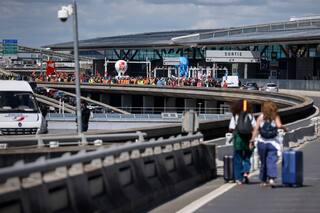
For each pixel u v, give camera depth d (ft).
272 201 58.18
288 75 552.00
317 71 518.37
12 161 89.04
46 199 35.37
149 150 59.52
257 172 87.66
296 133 139.54
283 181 69.15
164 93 542.16
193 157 72.64
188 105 526.57
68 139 101.40
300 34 508.94
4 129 123.85
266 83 510.17
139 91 574.97
